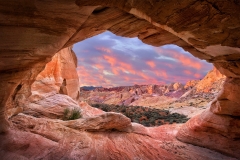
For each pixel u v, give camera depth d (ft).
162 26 15.92
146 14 14.51
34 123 25.07
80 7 14.66
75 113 35.60
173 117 56.03
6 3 12.51
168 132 32.99
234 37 15.20
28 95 30.91
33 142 19.86
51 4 13.58
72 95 58.03
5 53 15.23
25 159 16.99
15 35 14.43
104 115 29.73
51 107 36.63
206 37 16.08
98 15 17.92
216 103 26.45
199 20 13.84
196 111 64.08
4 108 19.95
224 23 13.65
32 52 16.83
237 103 23.25
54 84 46.21
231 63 21.95
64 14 15.01
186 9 13.14
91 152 21.20
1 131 19.22
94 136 26.48
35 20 14.38
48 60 21.52
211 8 12.64
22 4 12.96
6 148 17.71
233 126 23.40
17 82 19.88
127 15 18.17
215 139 24.57
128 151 23.15
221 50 19.43
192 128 28.09
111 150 22.74
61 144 21.40
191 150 24.25
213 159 21.62
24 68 19.22
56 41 17.16
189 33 15.84
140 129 31.76
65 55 55.67
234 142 22.71
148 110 70.44
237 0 11.75
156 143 26.73
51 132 23.77
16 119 25.08
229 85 24.04
